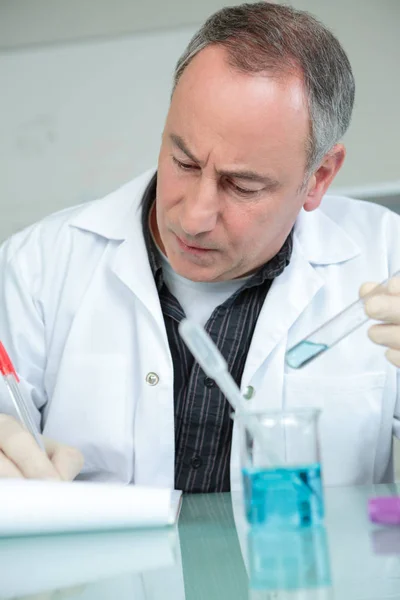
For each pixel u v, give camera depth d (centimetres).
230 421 157
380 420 162
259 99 125
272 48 129
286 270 164
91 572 79
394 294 120
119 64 337
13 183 342
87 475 158
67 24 343
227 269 143
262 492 92
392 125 320
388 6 320
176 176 133
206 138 125
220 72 126
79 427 157
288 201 137
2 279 172
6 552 90
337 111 141
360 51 321
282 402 159
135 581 75
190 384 157
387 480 168
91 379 158
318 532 91
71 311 164
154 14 339
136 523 99
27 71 340
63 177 340
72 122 339
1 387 157
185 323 92
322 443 159
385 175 320
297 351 114
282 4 142
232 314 162
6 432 122
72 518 97
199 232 131
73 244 171
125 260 161
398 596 64
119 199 174
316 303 165
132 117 337
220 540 91
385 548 82
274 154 128
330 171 154
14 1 344
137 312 158
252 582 72
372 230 178
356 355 163
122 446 154
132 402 158
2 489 98
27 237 177
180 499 121
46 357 167
